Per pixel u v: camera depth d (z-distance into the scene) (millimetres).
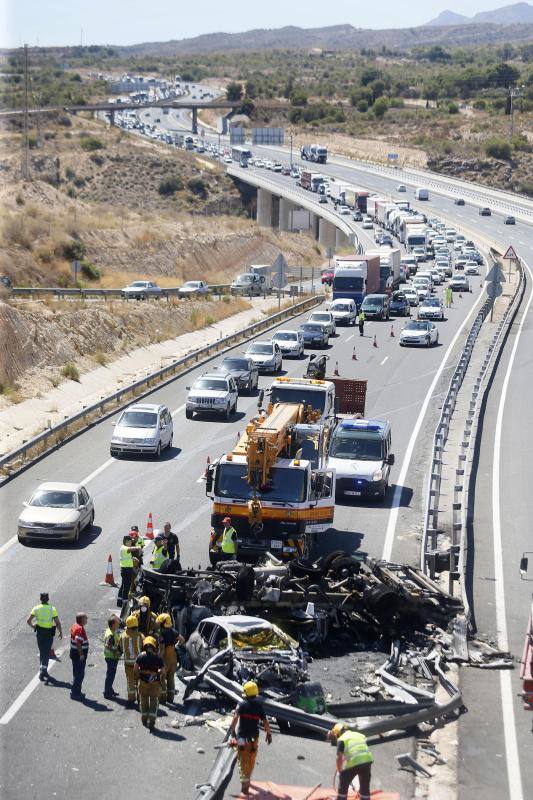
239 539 30734
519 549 33500
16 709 21062
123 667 23734
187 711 21375
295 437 32719
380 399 56594
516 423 51344
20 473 41062
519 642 25844
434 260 139000
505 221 176000
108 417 51625
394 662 23922
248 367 59312
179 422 51438
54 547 32312
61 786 17953
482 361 68000
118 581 29312
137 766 18812
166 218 147500
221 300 95000
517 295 94938
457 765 19547
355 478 38312
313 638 25109
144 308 78125
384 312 90000
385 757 19703
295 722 20375
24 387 55250
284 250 155500
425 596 26750
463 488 38031
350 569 27812
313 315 80438
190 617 24531
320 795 17703
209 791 17312
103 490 39000
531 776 19172
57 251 103938
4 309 59344
